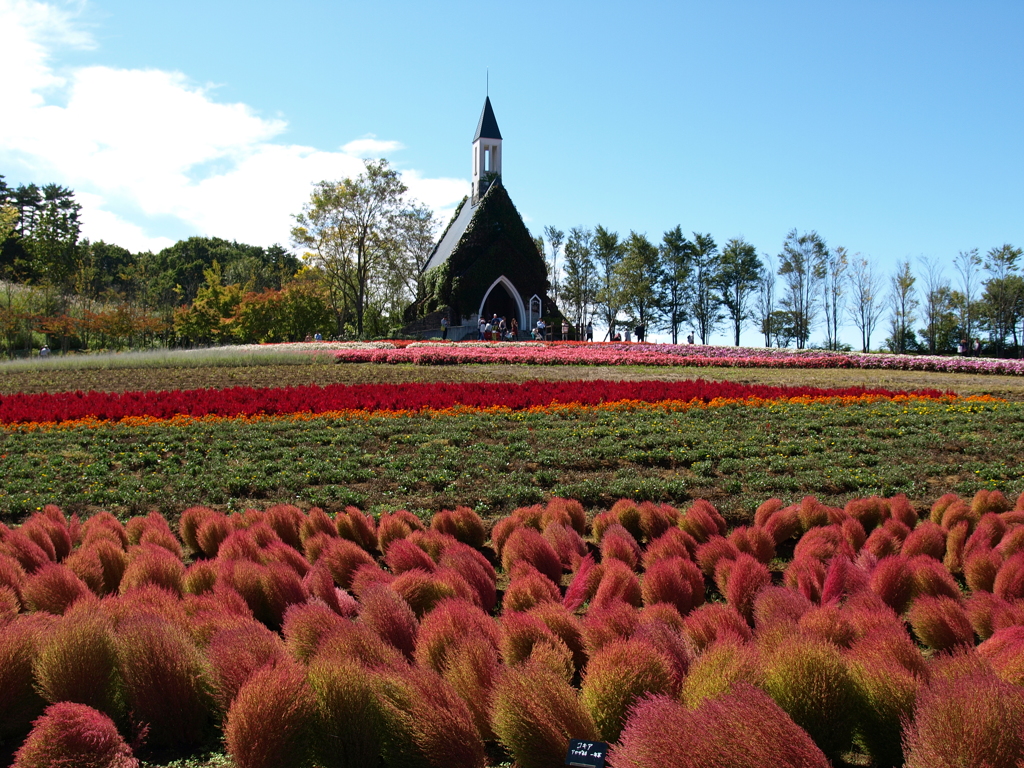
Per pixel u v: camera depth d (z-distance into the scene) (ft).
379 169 186.91
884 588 17.31
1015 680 12.05
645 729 9.67
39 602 15.66
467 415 43.93
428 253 203.82
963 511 23.67
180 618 14.33
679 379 66.69
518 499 27.89
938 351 174.60
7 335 147.64
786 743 9.29
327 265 192.65
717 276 234.99
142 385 61.82
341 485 29.68
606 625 13.55
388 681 11.35
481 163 194.70
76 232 232.53
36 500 26.91
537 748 10.64
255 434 38.50
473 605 15.20
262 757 10.62
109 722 11.07
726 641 12.30
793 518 23.79
